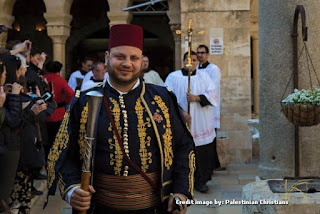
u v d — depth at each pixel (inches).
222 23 368.2
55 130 302.0
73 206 103.7
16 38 639.1
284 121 186.7
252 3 463.8
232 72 369.4
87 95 103.9
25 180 199.9
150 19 641.6
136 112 110.9
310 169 182.4
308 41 181.3
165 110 113.3
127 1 425.1
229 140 369.4
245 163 367.2
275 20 186.5
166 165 110.3
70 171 109.0
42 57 269.4
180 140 115.4
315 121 160.4
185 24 370.3
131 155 108.0
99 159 108.3
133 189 107.7
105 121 108.8
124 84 111.4
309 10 181.0
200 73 282.7
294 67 182.4
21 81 198.7
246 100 369.1
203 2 367.2
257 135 267.3
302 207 127.4
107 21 652.1
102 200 108.3
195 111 274.8
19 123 172.4
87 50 684.1
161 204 111.7
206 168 271.6
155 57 677.3
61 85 303.3
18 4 636.1
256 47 467.2
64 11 436.5
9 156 171.9
